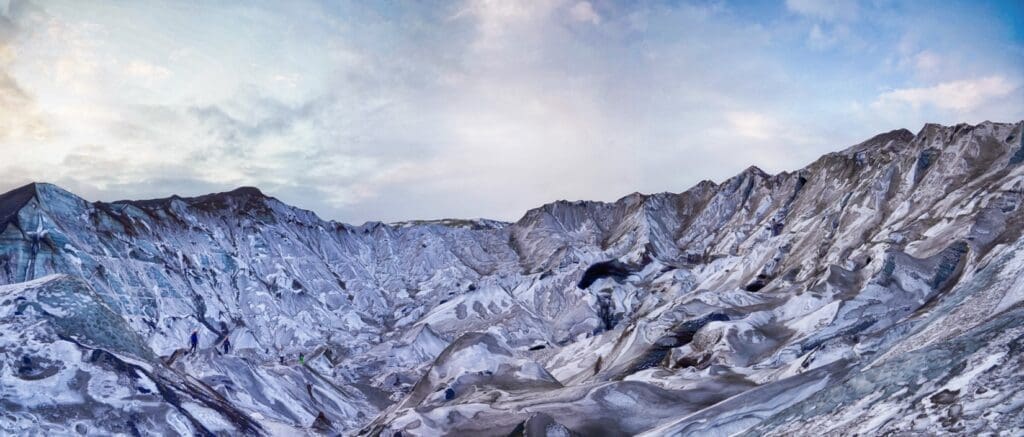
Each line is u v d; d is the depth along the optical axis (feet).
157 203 387.34
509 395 138.21
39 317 106.73
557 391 132.77
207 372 161.48
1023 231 178.19
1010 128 280.31
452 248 517.14
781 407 96.94
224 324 339.36
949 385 62.08
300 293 390.01
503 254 521.65
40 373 99.81
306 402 179.73
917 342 102.73
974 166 274.16
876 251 225.97
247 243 408.46
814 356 125.29
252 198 450.30
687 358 186.70
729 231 461.37
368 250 497.05
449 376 159.43
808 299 195.42
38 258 291.79
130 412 101.30
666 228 505.66
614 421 118.52
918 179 300.81
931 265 184.55
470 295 386.11
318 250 456.86
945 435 54.24
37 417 94.58
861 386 74.13
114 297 300.61
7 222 296.92
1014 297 95.20
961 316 103.04
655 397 126.41
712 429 96.32
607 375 200.95
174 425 103.40
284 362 280.10
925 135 320.91
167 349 294.25
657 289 369.30
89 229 326.44
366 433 152.35
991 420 53.06
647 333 219.61
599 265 405.80
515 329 341.41
